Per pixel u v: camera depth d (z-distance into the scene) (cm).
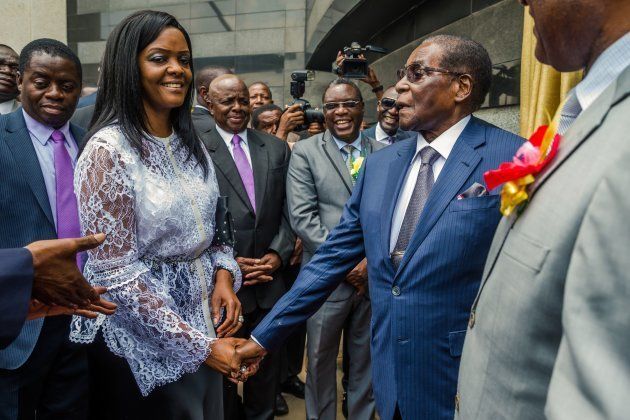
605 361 55
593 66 78
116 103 149
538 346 77
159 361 150
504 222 90
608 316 56
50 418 209
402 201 156
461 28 431
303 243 268
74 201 209
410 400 143
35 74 203
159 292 146
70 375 209
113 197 139
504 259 84
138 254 147
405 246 149
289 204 271
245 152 277
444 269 139
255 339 166
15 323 105
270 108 409
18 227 196
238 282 184
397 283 145
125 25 150
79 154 146
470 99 151
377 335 155
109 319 150
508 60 354
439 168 152
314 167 271
